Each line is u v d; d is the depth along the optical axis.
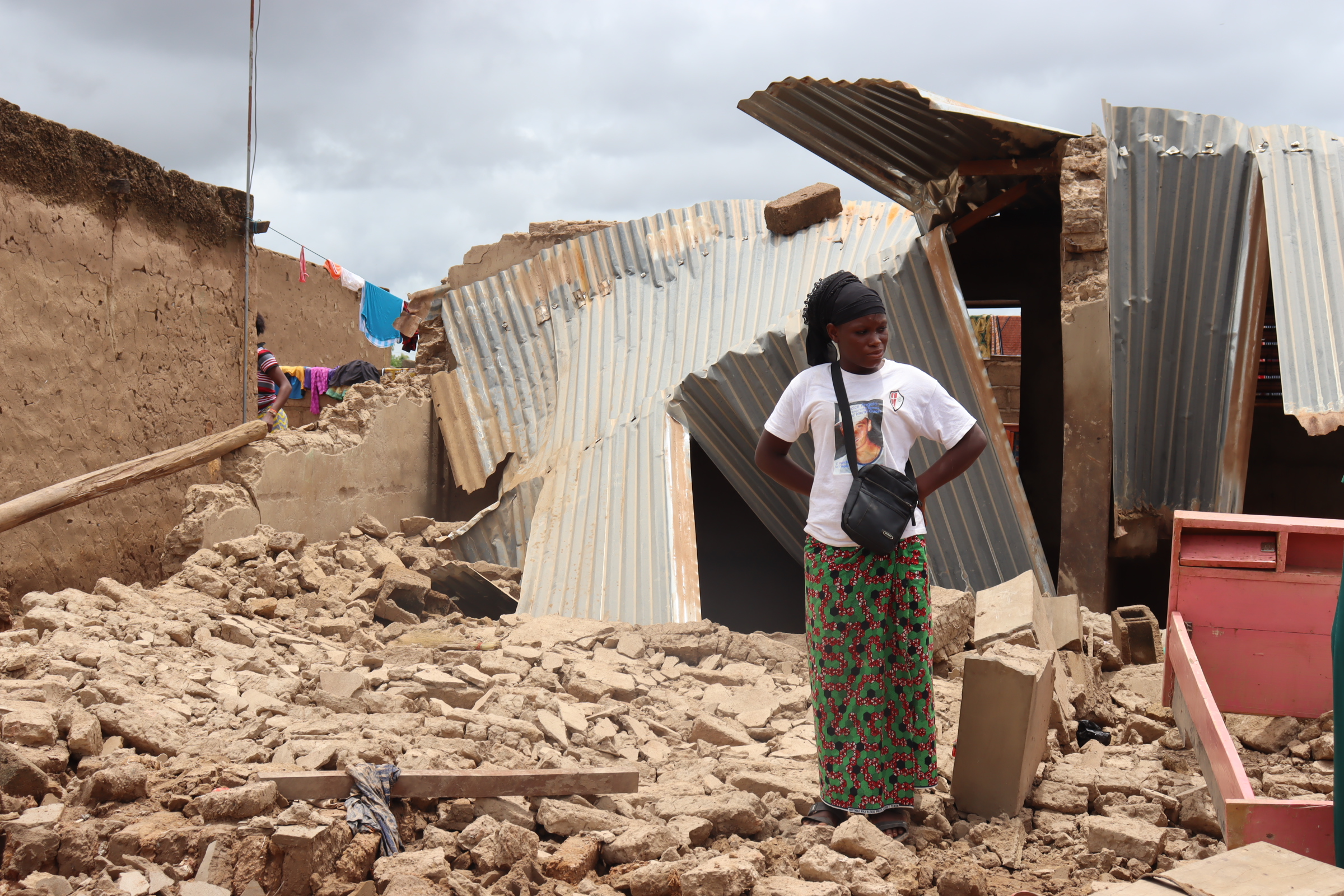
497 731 3.96
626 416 8.14
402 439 9.12
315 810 2.97
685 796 3.46
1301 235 6.83
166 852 2.73
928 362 7.21
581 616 6.86
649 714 4.60
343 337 18.33
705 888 2.74
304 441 7.79
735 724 4.50
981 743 3.46
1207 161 7.05
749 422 7.64
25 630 4.59
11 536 6.15
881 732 3.20
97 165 7.06
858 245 8.16
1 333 6.19
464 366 9.45
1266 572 4.29
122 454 7.30
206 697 4.13
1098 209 6.77
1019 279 10.00
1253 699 4.33
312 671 4.73
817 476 3.30
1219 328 7.03
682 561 6.96
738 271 8.62
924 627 3.24
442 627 6.32
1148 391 7.16
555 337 9.20
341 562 7.38
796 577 10.41
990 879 3.04
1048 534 10.10
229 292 8.77
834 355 3.45
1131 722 4.45
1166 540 7.55
